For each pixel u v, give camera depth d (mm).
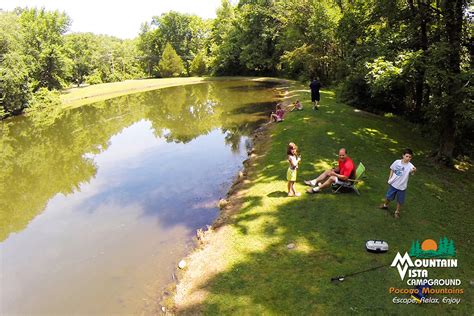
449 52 11141
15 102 36344
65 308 7156
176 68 77438
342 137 14812
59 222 11133
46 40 51969
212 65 67250
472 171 11719
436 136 14227
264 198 10102
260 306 6082
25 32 49344
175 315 6316
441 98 11062
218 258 7691
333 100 23750
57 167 17250
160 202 11758
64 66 52562
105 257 8844
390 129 16312
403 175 7988
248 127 21156
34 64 46500
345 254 7230
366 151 13320
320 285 6402
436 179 10922
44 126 29047
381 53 13406
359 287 6281
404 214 8672
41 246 9789
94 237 9930
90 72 77375
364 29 16938
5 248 9875
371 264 6867
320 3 30500
